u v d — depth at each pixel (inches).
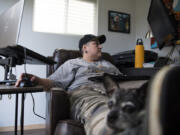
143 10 100.3
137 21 105.3
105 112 29.3
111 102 26.3
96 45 59.2
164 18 34.2
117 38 102.1
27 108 83.8
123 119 23.4
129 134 22.3
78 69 56.6
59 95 41.1
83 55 62.0
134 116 22.9
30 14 85.9
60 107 40.8
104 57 72.0
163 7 33.7
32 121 84.5
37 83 44.1
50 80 49.8
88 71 55.8
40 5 90.5
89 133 29.9
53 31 92.4
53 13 92.8
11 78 47.2
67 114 42.5
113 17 101.3
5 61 47.9
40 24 90.1
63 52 65.4
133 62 75.8
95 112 32.4
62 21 94.3
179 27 34.6
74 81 55.7
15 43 39.4
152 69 54.2
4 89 32.3
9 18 44.1
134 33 106.5
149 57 72.7
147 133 18.2
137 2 106.3
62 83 54.2
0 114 79.7
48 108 42.8
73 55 66.3
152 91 18.3
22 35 83.9
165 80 17.8
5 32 44.1
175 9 72.1
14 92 33.4
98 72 56.8
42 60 45.8
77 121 37.9
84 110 36.4
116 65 78.4
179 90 17.5
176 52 73.2
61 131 37.7
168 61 52.7
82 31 98.0
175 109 17.1
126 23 104.7
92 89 46.1
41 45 87.4
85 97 40.2
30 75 42.5
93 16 100.3
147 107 18.6
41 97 86.7
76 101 41.7
